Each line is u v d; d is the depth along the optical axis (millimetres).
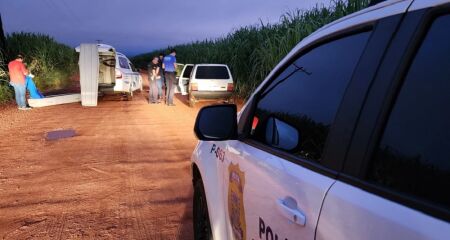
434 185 1095
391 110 1288
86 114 13133
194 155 3521
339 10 10430
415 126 1201
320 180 1479
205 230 3242
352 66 1563
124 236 3990
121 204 4848
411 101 1231
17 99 14109
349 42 1645
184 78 17844
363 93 1410
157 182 5688
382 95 1325
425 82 1206
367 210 1200
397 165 1212
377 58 1394
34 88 15266
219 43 20891
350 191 1311
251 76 14484
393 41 1345
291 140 1869
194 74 15164
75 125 10719
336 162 1442
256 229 1990
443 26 1195
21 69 13977
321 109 1697
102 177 5914
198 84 14992
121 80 17031
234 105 2455
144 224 4273
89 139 8750
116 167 6453
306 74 1946
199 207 3365
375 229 1147
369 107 1363
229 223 2531
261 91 2406
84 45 15547
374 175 1272
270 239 1804
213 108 2463
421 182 1130
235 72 16438
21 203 4863
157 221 4352
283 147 1927
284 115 2020
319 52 1888
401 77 1281
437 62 1186
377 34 1435
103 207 4750
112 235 4004
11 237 3957
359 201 1250
